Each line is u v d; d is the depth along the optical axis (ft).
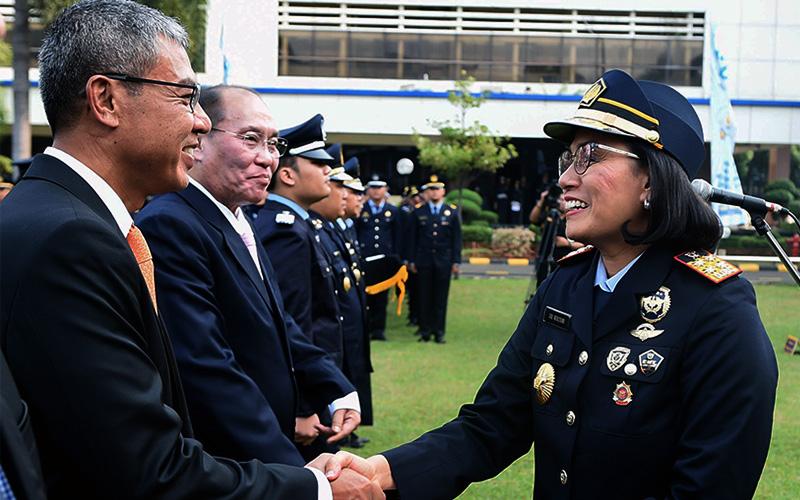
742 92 75.87
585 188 6.69
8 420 4.41
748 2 75.56
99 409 5.40
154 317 6.15
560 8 78.13
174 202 9.61
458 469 7.37
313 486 6.75
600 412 6.43
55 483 5.45
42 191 5.90
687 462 6.03
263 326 9.68
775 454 17.42
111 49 6.22
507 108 77.15
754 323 6.22
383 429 19.08
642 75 78.23
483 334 34.04
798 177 77.00
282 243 13.10
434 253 32.40
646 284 6.52
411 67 78.54
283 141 11.03
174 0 33.24
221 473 6.16
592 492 6.43
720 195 8.38
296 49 77.36
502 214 85.05
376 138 80.48
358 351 17.11
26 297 5.35
